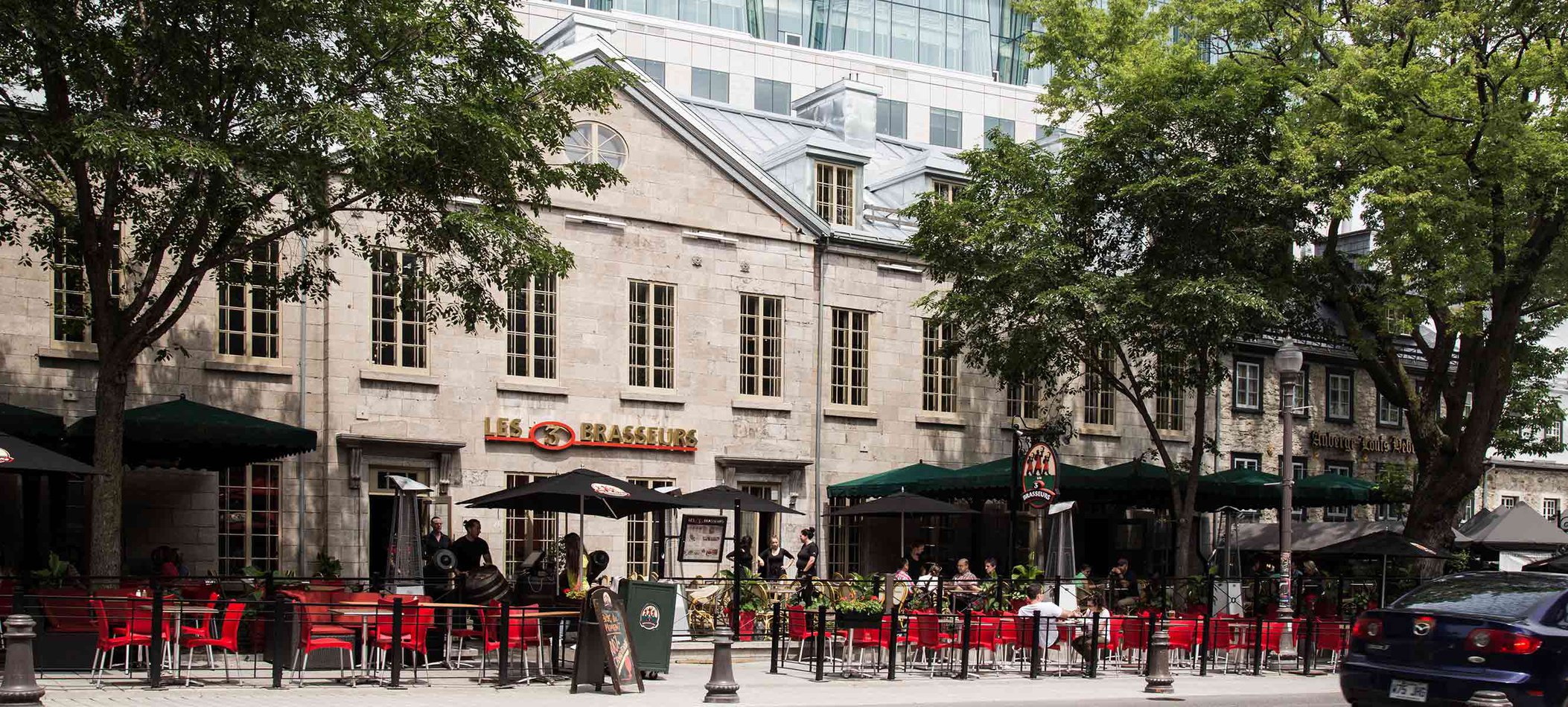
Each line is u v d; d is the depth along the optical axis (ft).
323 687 53.98
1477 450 91.66
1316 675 73.26
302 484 84.53
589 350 94.43
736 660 72.74
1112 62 93.66
